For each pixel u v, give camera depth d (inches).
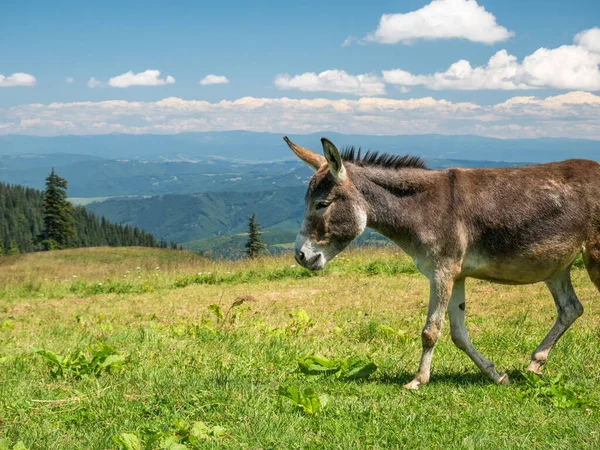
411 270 644.7
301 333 347.9
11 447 165.6
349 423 180.4
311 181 238.1
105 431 178.9
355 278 622.2
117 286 717.3
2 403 212.5
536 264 226.5
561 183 226.8
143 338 335.6
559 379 220.7
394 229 233.3
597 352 265.0
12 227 5748.0
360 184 234.4
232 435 174.2
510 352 282.4
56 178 3223.4
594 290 453.7
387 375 243.6
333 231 234.1
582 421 178.1
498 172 234.4
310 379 233.8
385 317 398.6
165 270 847.7
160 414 194.1
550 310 391.9
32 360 284.2
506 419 182.9
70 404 208.4
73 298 668.1
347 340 323.0
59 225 3228.3
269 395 210.8
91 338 346.3
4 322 454.9
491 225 224.2
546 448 161.8
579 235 225.5
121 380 237.0
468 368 254.1
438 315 225.9
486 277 236.5
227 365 259.0
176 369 254.1
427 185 231.6
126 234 5989.2
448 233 224.1
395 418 184.7
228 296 565.0
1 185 6565.0
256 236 1690.5
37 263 1508.4
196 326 350.9
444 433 173.0
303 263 236.1
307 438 171.9
